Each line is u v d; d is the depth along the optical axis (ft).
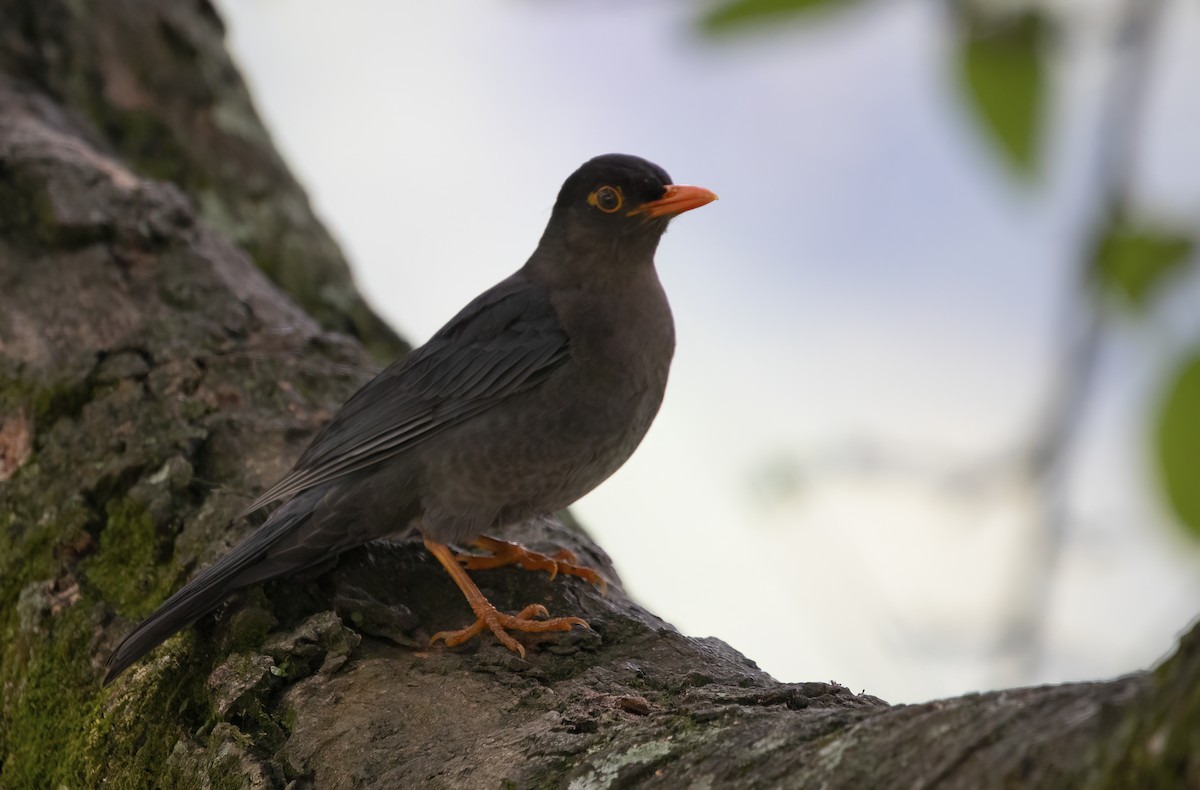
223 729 24.91
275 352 36.40
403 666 26.32
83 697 28.14
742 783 18.17
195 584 27.78
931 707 17.26
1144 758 13.08
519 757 21.48
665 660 26.45
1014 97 10.97
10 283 37.17
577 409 32.86
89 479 31.86
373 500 31.19
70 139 42.52
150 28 49.80
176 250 38.19
